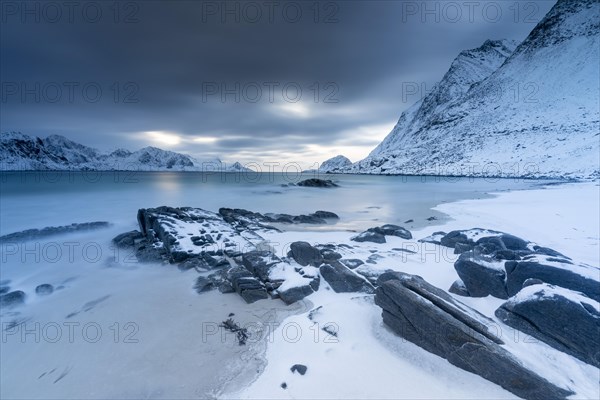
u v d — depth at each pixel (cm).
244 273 1031
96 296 966
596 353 533
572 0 12875
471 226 1761
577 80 10031
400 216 2288
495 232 1238
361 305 793
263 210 2736
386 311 690
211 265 1184
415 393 507
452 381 530
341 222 2100
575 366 532
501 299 743
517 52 14000
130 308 877
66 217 2311
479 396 500
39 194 3650
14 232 1756
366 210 2642
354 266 1048
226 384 559
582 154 6500
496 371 518
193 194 3947
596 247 1194
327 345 640
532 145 8125
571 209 2077
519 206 2388
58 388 578
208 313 827
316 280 945
